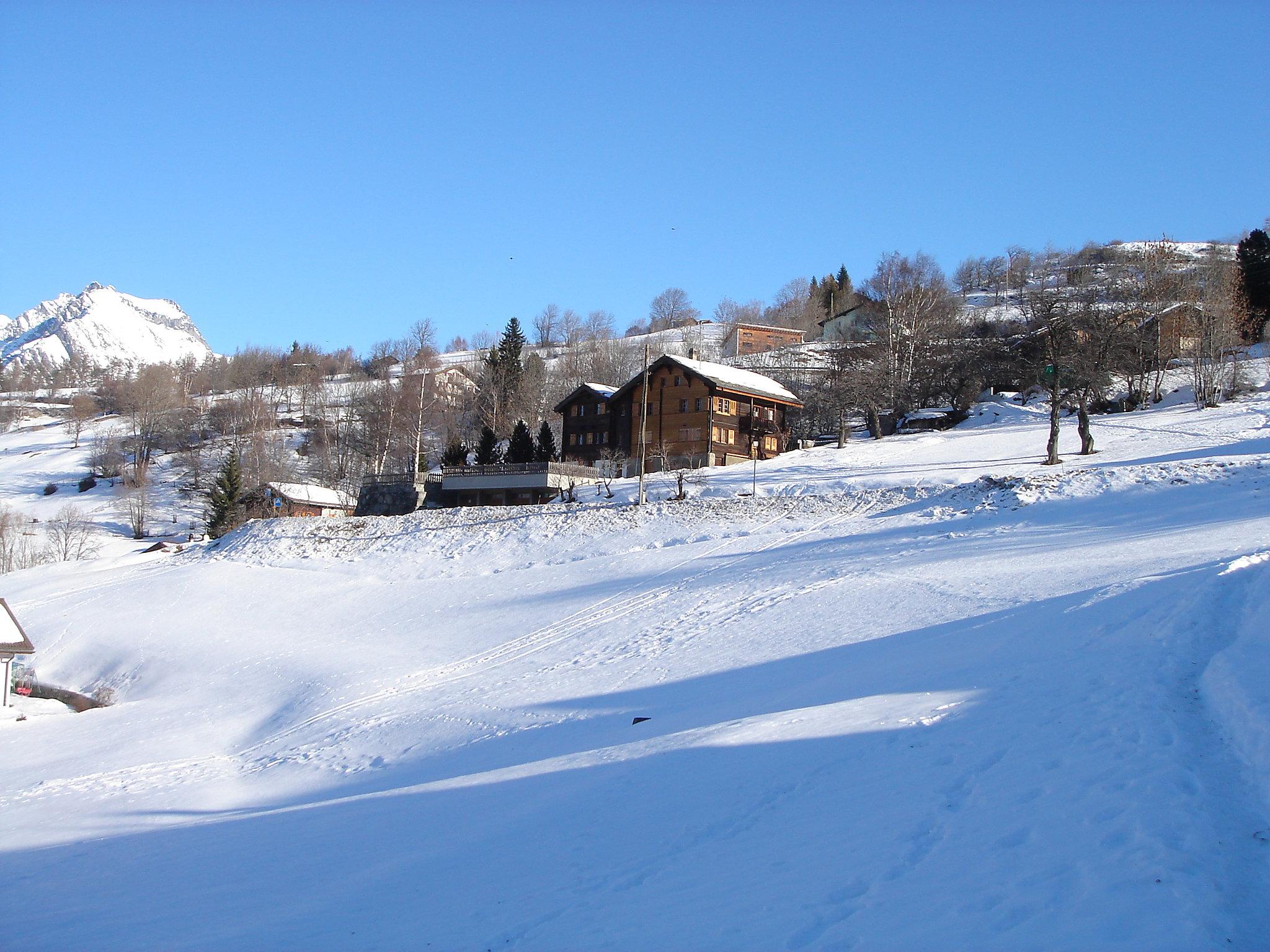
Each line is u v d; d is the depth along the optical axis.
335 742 24.16
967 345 83.00
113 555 74.69
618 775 13.81
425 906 9.57
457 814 14.01
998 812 9.09
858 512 43.03
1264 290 86.44
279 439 108.94
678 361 68.81
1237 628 14.40
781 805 10.67
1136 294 71.75
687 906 8.18
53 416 156.25
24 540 76.75
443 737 22.36
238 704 30.92
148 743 27.81
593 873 9.70
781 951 7.02
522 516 50.44
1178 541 28.89
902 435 71.56
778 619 27.95
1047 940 6.59
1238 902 6.86
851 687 17.03
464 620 36.00
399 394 99.00
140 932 10.16
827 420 79.19
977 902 7.34
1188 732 10.46
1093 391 65.62
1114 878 7.35
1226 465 39.62
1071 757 10.22
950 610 24.67
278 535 54.72
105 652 40.22
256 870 12.86
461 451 70.00
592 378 111.81
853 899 7.74
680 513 46.28
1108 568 26.19
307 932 9.20
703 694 20.88
